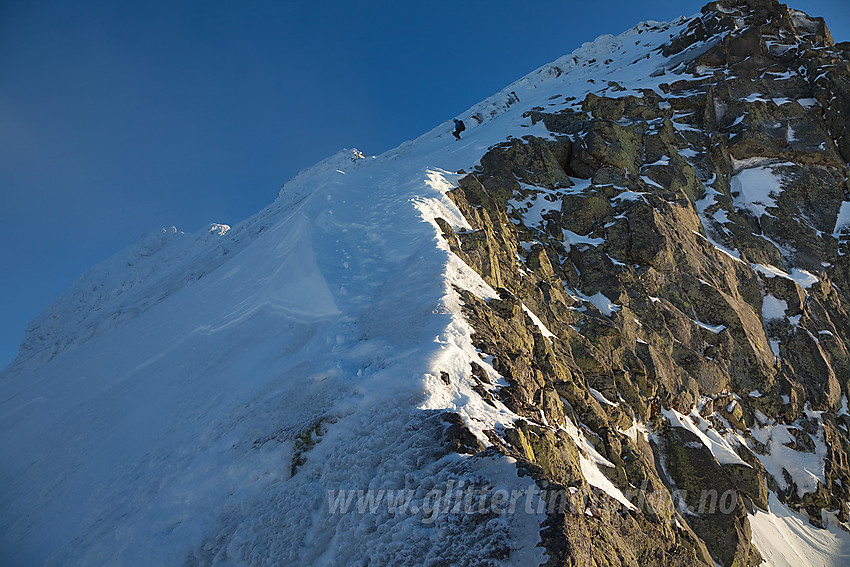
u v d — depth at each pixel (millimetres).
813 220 26344
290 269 16609
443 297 12086
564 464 9047
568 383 13133
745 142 27906
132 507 9219
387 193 20781
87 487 10984
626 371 15805
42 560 9102
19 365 30281
